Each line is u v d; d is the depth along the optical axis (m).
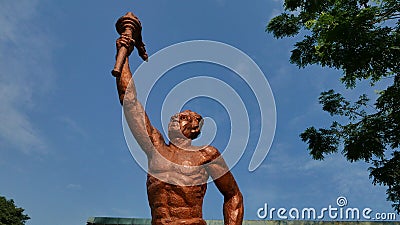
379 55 10.76
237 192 5.66
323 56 11.48
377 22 11.11
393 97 11.82
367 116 12.88
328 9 12.44
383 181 12.18
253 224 12.17
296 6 11.60
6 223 28.89
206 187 5.54
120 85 5.48
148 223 12.06
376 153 12.12
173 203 5.20
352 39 10.70
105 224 12.01
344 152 12.43
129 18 5.75
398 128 11.91
